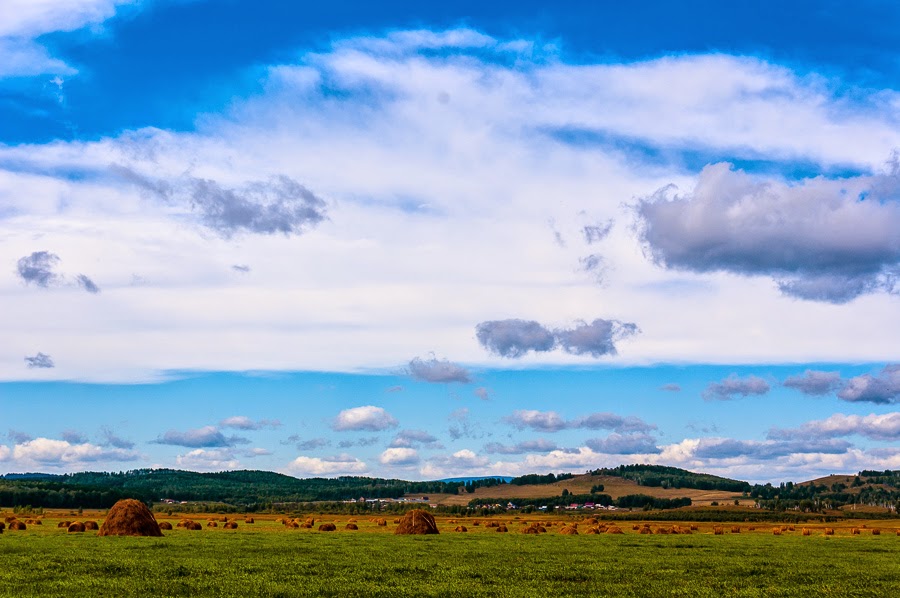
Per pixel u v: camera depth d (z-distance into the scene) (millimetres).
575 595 40062
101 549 61656
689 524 183375
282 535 88938
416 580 45250
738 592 42375
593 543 81312
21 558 53531
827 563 60562
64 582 41688
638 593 41250
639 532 122500
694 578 48688
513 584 44312
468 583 44281
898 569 56000
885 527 177000
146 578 44000
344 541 77875
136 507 81500
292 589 40438
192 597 37406
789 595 41781
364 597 38375
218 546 66812
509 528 129750
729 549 75750
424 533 95438
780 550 74875
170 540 73375
